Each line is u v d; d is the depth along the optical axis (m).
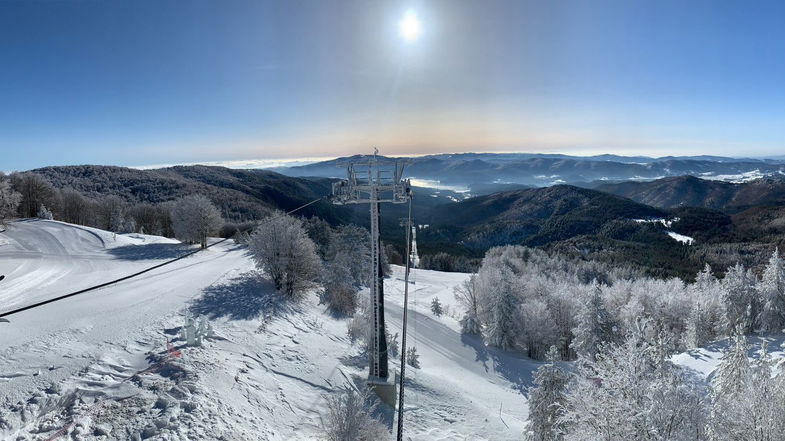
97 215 84.25
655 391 10.62
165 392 13.49
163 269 34.22
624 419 10.97
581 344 35.81
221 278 30.91
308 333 24.19
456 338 41.53
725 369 16.64
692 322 42.12
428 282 74.19
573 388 14.42
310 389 17.72
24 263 34.91
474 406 21.00
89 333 17.39
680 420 10.52
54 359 14.55
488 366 35.41
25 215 70.06
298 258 31.64
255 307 25.52
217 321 21.64
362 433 14.02
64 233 52.00
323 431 14.73
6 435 10.59
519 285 52.53
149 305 22.50
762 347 14.96
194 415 12.73
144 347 16.72
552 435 16.36
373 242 18.95
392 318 42.12
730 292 40.25
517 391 30.05
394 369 22.00
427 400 20.30
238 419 13.50
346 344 24.44
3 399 11.84
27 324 18.02
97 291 25.52
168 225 82.00
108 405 12.48
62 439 10.83
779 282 38.44
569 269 87.31
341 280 35.44
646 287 58.38
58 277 29.77
